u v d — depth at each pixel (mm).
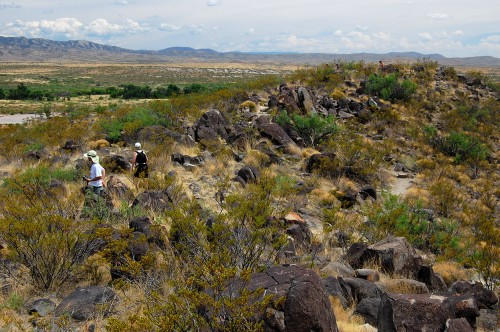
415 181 17938
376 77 30750
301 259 8195
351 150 17766
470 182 19531
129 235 7078
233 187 13438
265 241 7320
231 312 4539
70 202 9391
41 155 17203
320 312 4879
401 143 22672
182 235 6914
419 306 5684
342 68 35219
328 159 16484
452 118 27406
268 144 18391
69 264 6875
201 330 4574
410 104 28625
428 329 5516
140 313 5590
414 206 13633
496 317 6840
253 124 20156
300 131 20516
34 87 120688
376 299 6742
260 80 29703
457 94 33531
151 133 17859
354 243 9750
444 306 5730
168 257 6582
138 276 6328
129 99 82312
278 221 9031
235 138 18266
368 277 7918
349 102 26594
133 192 11883
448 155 22859
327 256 9352
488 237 11719
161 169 14242
